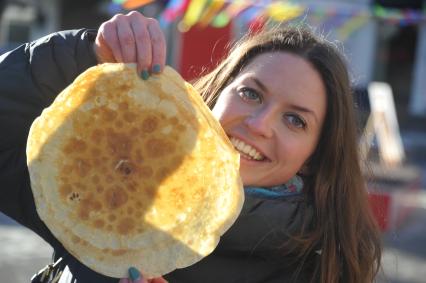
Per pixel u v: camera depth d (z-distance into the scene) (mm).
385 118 10086
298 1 13555
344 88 2305
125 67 1925
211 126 1958
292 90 2162
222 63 2439
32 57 2137
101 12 20344
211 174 1956
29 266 6688
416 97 19031
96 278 2096
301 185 2359
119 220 1916
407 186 9688
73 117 1915
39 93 2121
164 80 1952
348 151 2367
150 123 1954
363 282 2383
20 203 2184
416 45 19000
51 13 20094
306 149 2221
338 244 2357
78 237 1867
